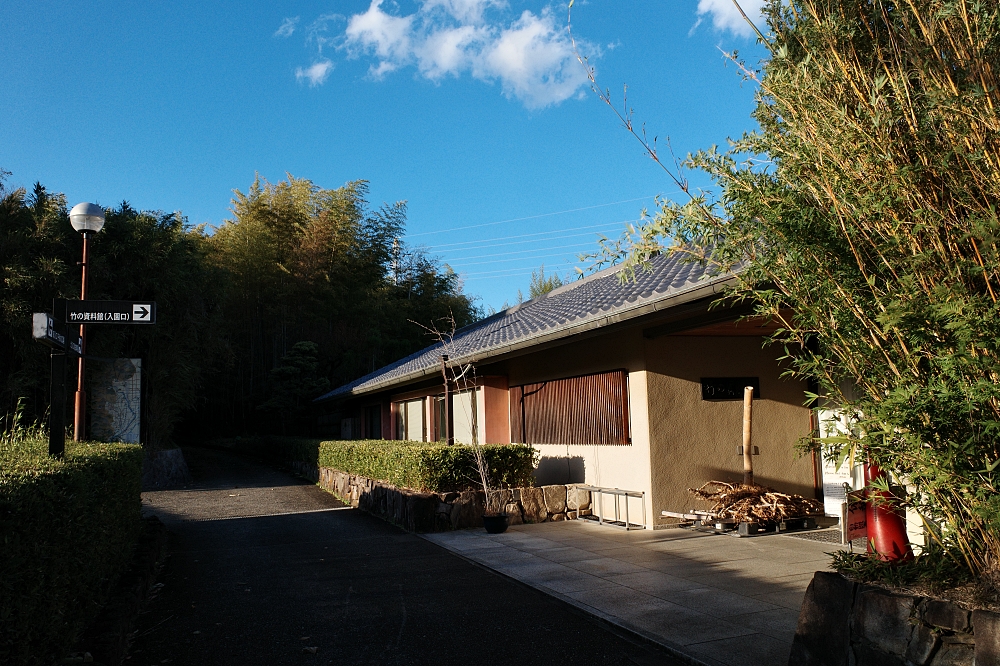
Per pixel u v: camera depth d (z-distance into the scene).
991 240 2.39
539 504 9.49
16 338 12.19
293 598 5.70
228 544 8.43
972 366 2.49
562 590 5.64
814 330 3.19
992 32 2.56
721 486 8.20
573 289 15.90
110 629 4.06
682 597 5.26
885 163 2.78
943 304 2.48
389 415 18.62
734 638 4.26
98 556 4.52
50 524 3.20
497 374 12.56
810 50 3.11
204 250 22.17
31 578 2.91
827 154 2.94
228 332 23.41
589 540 7.89
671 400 8.55
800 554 6.63
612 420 9.20
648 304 6.34
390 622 4.94
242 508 11.89
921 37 2.79
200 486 15.31
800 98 3.04
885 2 2.96
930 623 2.78
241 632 4.79
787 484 8.78
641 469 8.56
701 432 8.61
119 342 13.94
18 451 4.79
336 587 6.05
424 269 29.19
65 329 4.86
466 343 13.84
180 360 15.93
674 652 4.08
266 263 24.70
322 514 11.08
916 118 2.77
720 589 5.45
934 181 2.72
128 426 13.45
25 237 12.71
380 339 25.72
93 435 13.17
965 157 2.56
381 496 10.59
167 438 16.81
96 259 13.44
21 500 2.76
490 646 4.37
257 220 25.58
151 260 14.45
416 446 10.34
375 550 7.80
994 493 2.61
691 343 8.70
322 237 25.02
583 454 9.96
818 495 8.89
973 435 2.55
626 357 8.92
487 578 6.23
